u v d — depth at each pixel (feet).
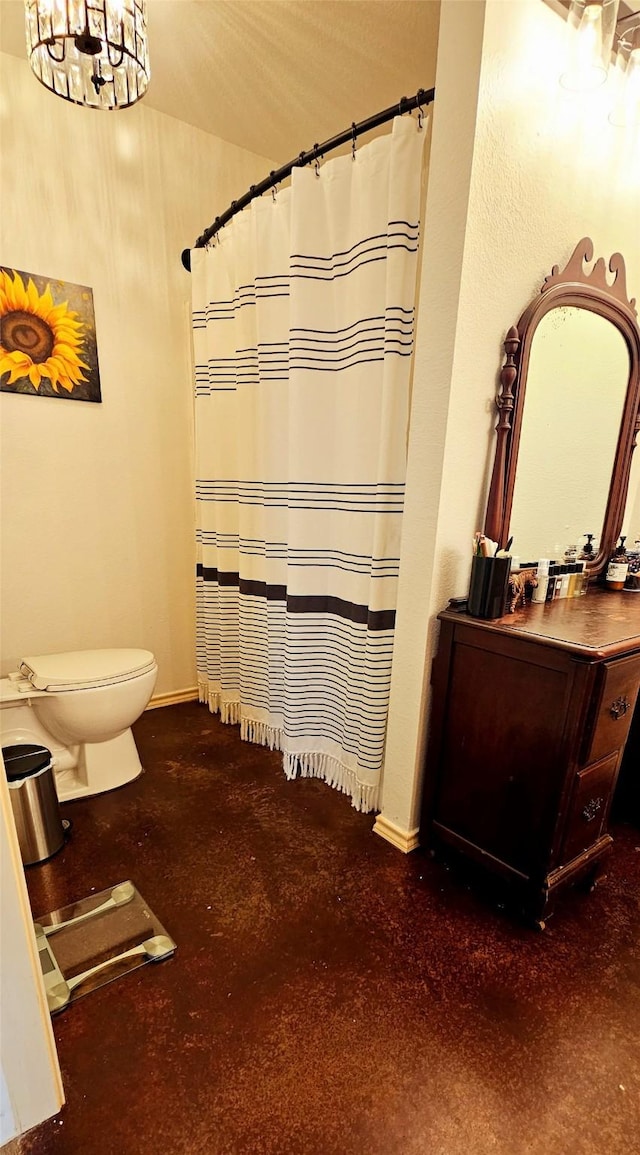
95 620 7.20
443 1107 2.88
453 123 3.77
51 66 4.10
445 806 4.73
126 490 7.15
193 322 6.78
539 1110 2.88
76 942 3.88
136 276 6.70
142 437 7.16
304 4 4.84
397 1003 3.47
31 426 6.23
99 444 6.80
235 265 5.96
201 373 6.74
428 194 4.00
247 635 6.66
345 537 5.34
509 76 3.76
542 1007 3.48
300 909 4.24
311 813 5.51
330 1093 2.93
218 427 6.59
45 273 5.99
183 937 3.95
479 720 4.34
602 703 3.73
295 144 7.22
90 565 7.02
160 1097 2.89
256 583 6.47
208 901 4.30
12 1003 2.47
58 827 4.92
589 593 5.68
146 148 6.47
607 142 4.69
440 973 3.70
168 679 8.14
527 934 4.07
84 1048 3.14
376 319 4.64
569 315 4.89
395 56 5.51
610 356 5.49
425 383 4.24
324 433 5.39
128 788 5.92
